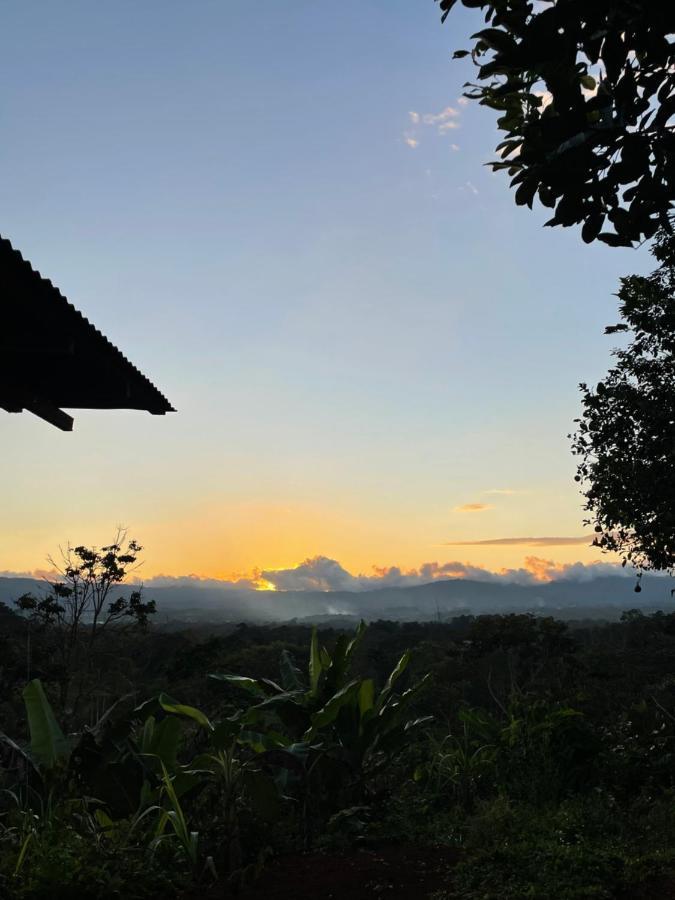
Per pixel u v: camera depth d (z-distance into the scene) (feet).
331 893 15.65
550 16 9.07
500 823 20.47
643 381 37.19
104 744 20.62
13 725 48.06
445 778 27.55
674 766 27.68
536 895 14.85
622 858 16.98
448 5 10.82
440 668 121.70
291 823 20.66
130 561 66.28
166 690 65.72
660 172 10.30
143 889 14.92
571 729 27.84
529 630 108.88
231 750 19.21
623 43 9.41
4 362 23.86
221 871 17.39
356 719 24.17
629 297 36.63
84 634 66.44
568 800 24.44
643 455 37.09
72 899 14.15
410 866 17.65
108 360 23.94
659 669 83.87
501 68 10.58
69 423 30.55
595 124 10.40
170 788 17.38
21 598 62.95
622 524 37.88
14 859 15.78
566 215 10.58
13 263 16.72
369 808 22.29
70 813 18.72
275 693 24.97
